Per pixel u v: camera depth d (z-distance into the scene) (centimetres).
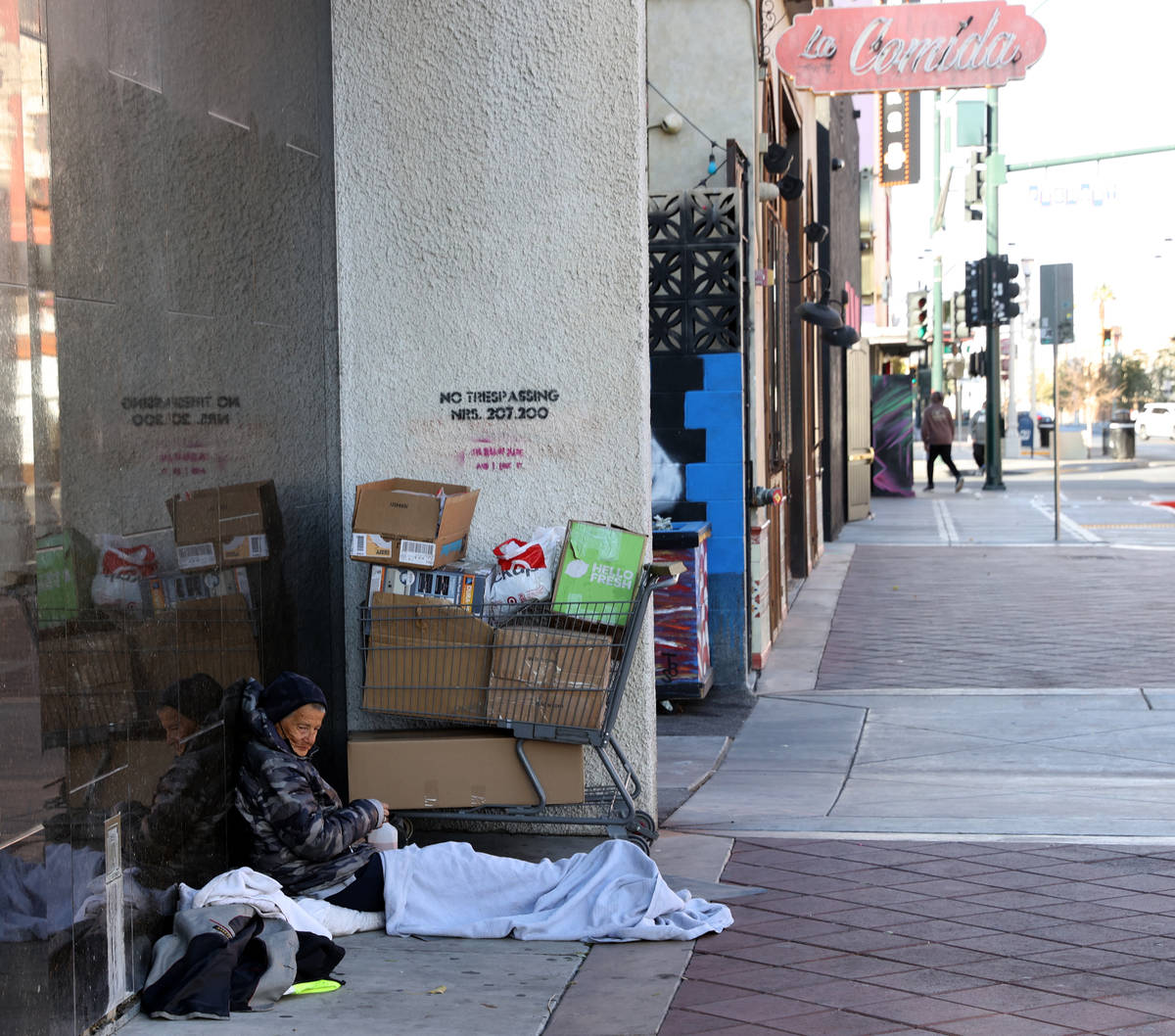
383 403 697
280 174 621
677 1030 450
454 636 627
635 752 672
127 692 464
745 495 1096
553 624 632
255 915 493
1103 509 2542
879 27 1234
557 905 558
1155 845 654
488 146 684
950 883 602
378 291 696
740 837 683
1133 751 859
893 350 3575
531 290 685
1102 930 536
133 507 475
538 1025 456
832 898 585
